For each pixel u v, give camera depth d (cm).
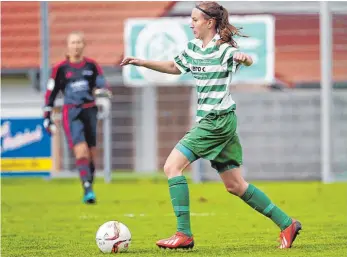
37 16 4062
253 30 3497
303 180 3697
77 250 1675
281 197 2873
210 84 1584
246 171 3691
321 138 3678
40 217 2334
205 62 1587
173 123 3862
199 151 1582
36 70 3975
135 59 1655
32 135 3444
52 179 3884
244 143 3684
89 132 2672
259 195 1623
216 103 1580
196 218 2252
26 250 1692
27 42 4031
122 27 4028
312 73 3953
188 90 3838
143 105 3869
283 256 1528
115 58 3959
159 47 3547
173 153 1591
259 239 1809
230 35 1595
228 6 3888
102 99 3581
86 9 4056
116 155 3891
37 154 3447
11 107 3478
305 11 3903
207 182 3572
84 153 2650
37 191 3222
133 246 1714
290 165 3691
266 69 3500
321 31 3512
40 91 3984
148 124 3875
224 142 1589
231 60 1574
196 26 1603
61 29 4034
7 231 2019
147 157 3884
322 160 3606
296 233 1636
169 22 3544
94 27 4028
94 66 2655
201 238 1834
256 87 3947
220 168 1616
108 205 2658
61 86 2664
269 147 3684
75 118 2636
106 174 3631
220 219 2225
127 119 3881
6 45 4028
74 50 2638
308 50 3972
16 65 3988
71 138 2645
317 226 2041
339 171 3656
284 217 1631
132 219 2261
